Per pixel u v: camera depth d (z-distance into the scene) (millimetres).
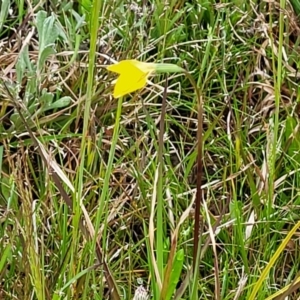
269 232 629
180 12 774
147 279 623
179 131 739
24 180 648
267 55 785
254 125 729
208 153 711
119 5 763
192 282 535
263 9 818
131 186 670
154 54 775
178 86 759
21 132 686
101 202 509
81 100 674
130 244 612
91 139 668
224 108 683
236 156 668
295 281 520
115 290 533
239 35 805
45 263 608
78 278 556
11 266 588
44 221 613
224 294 606
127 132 712
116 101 718
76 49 686
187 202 654
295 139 689
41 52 673
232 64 774
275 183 668
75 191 531
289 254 652
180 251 512
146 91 739
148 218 644
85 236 541
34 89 679
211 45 781
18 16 764
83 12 783
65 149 686
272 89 738
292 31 810
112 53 750
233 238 624
